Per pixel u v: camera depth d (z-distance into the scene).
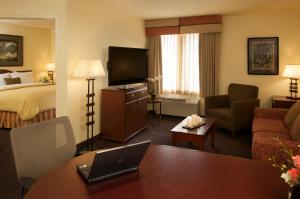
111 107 4.21
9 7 3.59
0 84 5.80
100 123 4.36
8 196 2.50
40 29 7.30
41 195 1.13
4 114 4.76
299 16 4.79
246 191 1.19
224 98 5.15
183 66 5.74
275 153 2.39
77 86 3.76
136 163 1.40
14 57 6.62
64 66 3.52
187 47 5.65
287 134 3.14
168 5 4.35
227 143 4.14
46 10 3.50
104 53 4.34
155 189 1.20
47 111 4.88
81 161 1.51
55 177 1.30
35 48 7.19
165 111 6.05
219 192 1.17
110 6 4.42
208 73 5.45
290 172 1.05
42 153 1.64
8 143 4.04
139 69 4.93
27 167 1.53
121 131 4.17
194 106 5.69
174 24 5.49
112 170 1.32
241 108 4.39
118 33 4.75
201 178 1.32
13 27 6.55
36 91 4.86
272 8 4.62
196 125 3.41
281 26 4.93
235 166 1.47
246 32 5.19
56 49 3.53
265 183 1.27
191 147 3.95
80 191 1.17
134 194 1.15
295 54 4.89
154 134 4.65
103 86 4.39
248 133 4.68
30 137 1.59
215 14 5.11
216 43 5.29
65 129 1.82
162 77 5.93
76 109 3.76
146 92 4.98
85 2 3.79
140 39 5.68
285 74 4.62
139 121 4.69
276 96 4.95
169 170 1.41
